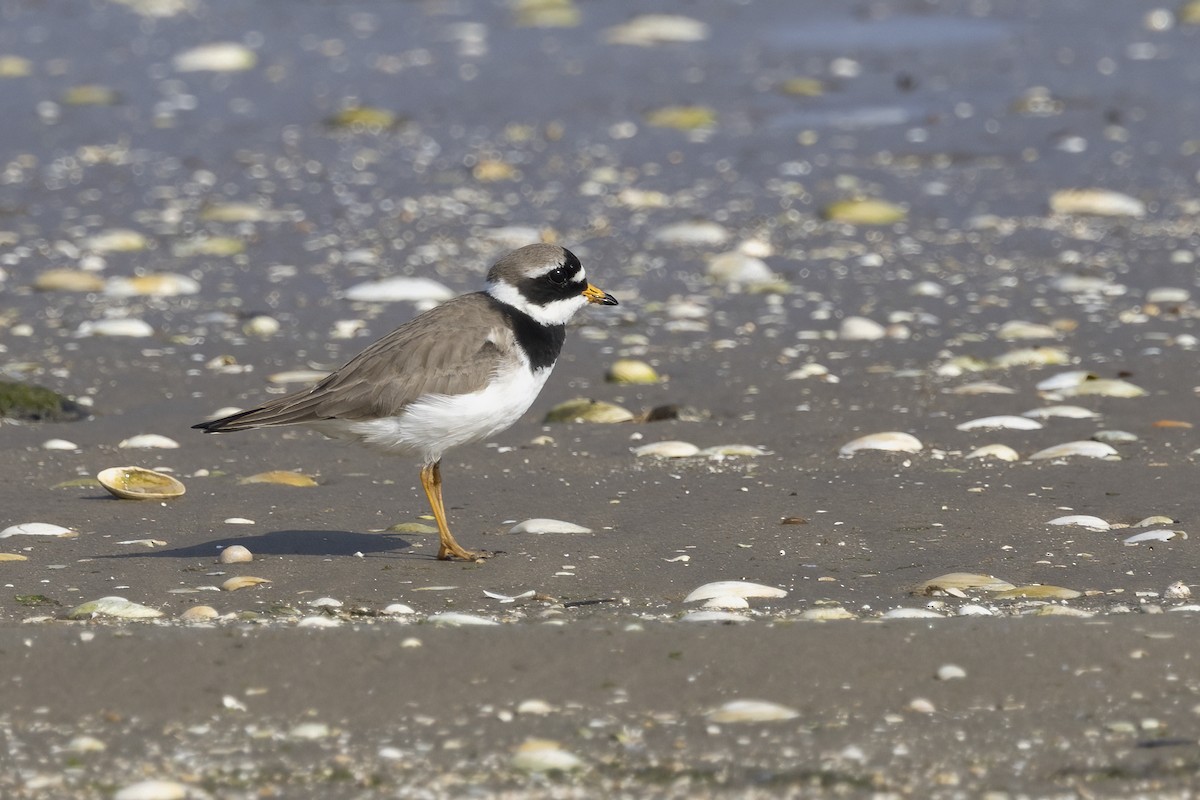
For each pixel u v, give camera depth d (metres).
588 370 14.56
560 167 23.89
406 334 9.09
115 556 9.14
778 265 18.86
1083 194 21.05
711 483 10.81
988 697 6.52
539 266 9.32
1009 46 31.34
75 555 9.16
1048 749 6.05
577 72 30.14
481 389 8.97
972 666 6.80
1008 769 5.90
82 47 32.69
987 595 8.24
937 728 6.25
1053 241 19.58
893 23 34.25
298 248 19.75
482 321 9.12
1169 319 16.03
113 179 23.25
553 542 9.44
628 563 8.99
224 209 21.31
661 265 18.97
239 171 23.78
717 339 15.71
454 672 6.80
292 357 15.09
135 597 8.29
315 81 29.69
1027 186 22.14
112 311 16.84
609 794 5.75
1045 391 13.34
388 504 10.44
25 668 6.84
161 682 6.71
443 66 30.84
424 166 24.06
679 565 8.95
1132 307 16.59
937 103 27.03
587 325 16.31
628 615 7.85
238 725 6.34
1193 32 31.78
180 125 26.56
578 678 6.73
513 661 6.90
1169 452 11.43
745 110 27.14
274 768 5.96
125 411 13.20
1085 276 17.78
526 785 5.82
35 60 31.42
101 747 6.15
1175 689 6.55
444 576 8.75
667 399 13.47
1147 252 18.89
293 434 12.35
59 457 11.63
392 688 6.66
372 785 5.83
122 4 37.09
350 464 11.48
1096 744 6.09
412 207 21.83
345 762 6.01
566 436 12.26
